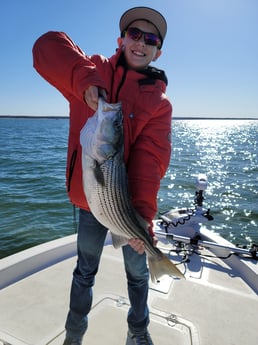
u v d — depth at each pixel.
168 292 2.99
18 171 15.09
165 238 3.99
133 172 1.97
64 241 3.58
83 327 2.15
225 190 12.66
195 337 2.42
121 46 2.12
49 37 1.90
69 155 2.05
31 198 10.21
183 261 3.56
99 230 2.08
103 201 1.87
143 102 1.96
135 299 2.15
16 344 2.27
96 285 3.04
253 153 26.84
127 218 1.92
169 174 15.83
